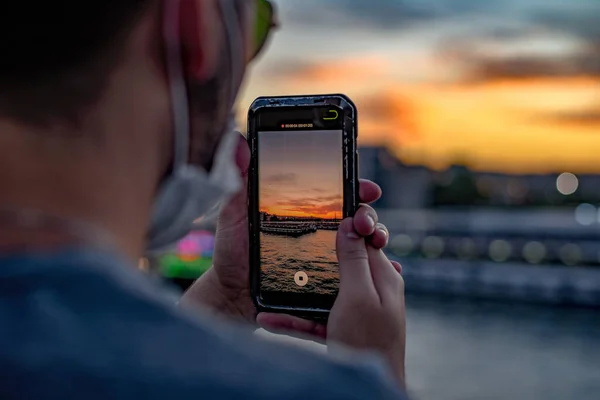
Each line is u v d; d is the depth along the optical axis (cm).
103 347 55
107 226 61
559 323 2427
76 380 54
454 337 2228
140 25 63
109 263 58
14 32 58
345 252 103
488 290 2888
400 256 3688
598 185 6900
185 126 68
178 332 57
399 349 99
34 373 53
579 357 1931
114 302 57
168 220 75
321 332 132
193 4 66
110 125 62
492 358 1941
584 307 2691
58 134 60
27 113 59
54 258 57
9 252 57
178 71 66
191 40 66
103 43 61
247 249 134
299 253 132
